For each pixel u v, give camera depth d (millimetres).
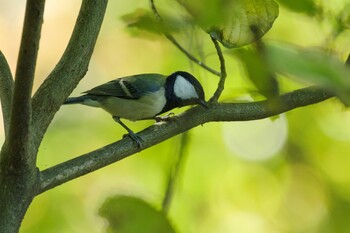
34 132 5320
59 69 5625
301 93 6984
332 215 13445
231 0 2717
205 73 11594
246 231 13422
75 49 5672
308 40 10945
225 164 13539
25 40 4371
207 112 7043
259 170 13719
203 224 13055
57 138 13898
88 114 14234
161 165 12594
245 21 3965
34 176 5262
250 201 13586
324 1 5992
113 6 14453
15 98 4672
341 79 2385
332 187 13664
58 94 5508
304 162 13844
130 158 12867
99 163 6031
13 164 5039
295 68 2418
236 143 13695
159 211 4988
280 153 13758
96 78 15000
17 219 5145
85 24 5727
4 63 5625
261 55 2730
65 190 13047
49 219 12578
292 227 13641
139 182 12680
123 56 14812
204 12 2721
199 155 13375
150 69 14391
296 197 13867
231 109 7082
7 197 5109
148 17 5082
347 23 5918
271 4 3951
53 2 16422
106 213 5000
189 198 13039
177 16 4906
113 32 14602
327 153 13688
